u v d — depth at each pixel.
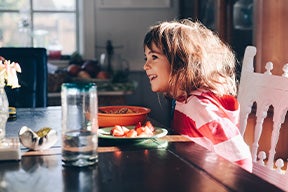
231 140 1.38
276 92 1.52
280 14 2.72
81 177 1.00
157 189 0.92
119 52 3.94
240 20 3.01
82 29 3.91
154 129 1.44
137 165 1.09
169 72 1.51
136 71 3.96
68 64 3.89
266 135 2.69
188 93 1.49
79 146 1.07
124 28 3.93
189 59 1.49
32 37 3.93
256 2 2.78
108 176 1.01
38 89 2.47
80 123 1.08
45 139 1.24
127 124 1.52
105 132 1.39
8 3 3.89
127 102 3.94
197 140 1.42
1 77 1.32
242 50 2.98
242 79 1.72
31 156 1.18
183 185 0.95
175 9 3.95
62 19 3.98
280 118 1.49
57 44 3.98
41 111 1.94
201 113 1.41
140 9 3.93
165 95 1.59
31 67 2.46
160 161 1.12
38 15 3.95
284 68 1.54
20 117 1.79
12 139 1.29
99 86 3.40
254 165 1.59
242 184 0.95
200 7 3.50
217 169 1.05
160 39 1.50
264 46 2.77
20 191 0.93
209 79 1.50
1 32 3.89
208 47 1.55
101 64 3.76
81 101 1.08
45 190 0.93
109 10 3.90
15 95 2.43
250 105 1.66
